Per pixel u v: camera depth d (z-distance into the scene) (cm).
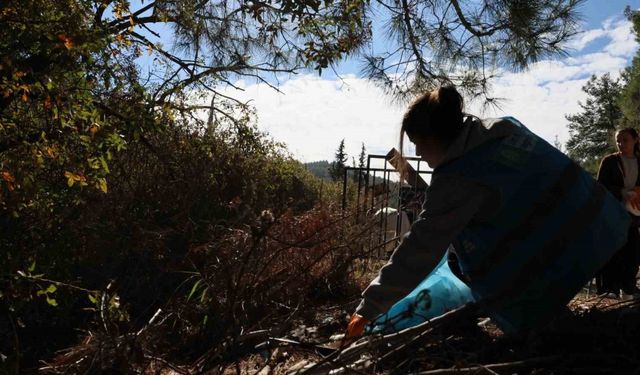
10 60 392
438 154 280
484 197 269
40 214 508
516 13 753
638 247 463
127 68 555
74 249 534
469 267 289
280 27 761
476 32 805
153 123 513
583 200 282
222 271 329
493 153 272
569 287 282
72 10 434
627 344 273
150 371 313
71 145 443
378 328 317
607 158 520
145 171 721
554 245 276
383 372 269
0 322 519
